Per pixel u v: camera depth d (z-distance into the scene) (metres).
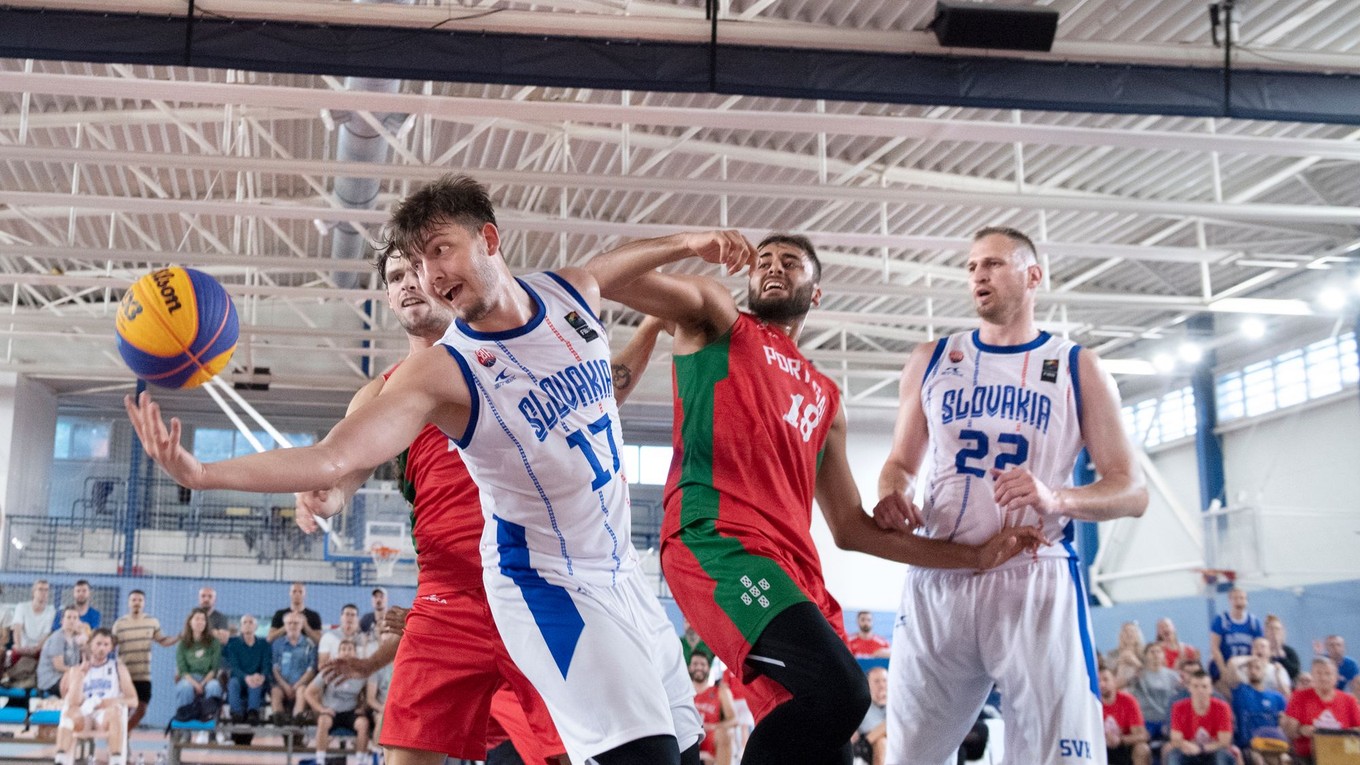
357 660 4.32
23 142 12.07
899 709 4.26
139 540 20.23
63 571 19.70
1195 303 16.67
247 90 9.73
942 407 4.27
